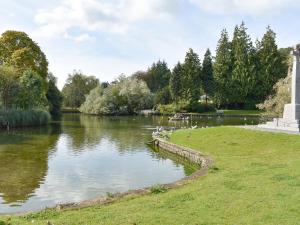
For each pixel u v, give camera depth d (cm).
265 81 10131
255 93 10312
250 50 10419
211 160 2523
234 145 3117
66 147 3834
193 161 2961
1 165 2811
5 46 7350
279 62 10156
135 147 3925
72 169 2712
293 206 1238
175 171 2700
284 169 1877
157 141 4034
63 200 1917
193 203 1327
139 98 11162
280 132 3300
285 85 5194
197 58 10806
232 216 1162
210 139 3525
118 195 1521
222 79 10500
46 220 1183
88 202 1421
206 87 11006
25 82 6500
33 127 6191
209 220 1127
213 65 10838
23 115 6119
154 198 1438
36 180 2350
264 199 1337
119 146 3981
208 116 9512
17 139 4438
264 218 1132
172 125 6925
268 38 10119
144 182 2339
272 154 2520
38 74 7000
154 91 14788
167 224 1097
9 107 6181
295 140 2886
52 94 9181
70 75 13275
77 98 12988
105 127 6419
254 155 2584
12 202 1870
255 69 10288
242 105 10738
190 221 1120
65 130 5756
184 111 10600
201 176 1894
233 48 10625
